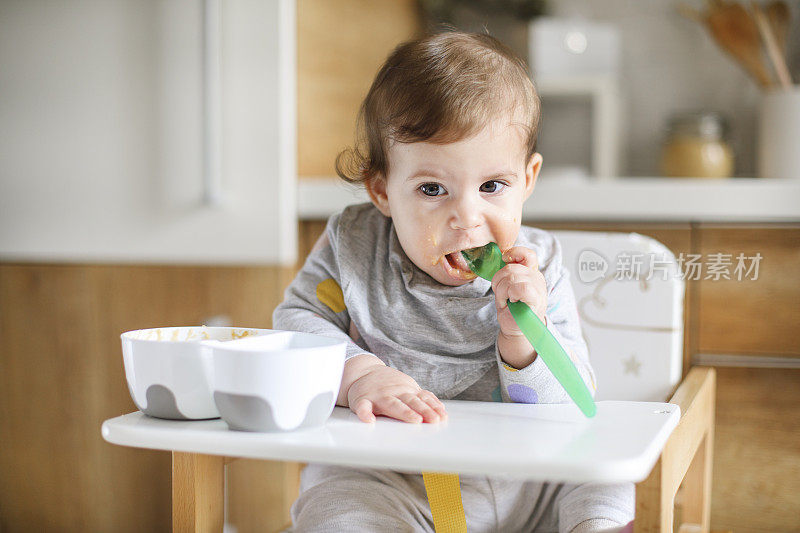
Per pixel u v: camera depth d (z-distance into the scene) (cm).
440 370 77
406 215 73
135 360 55
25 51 130
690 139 153
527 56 172
